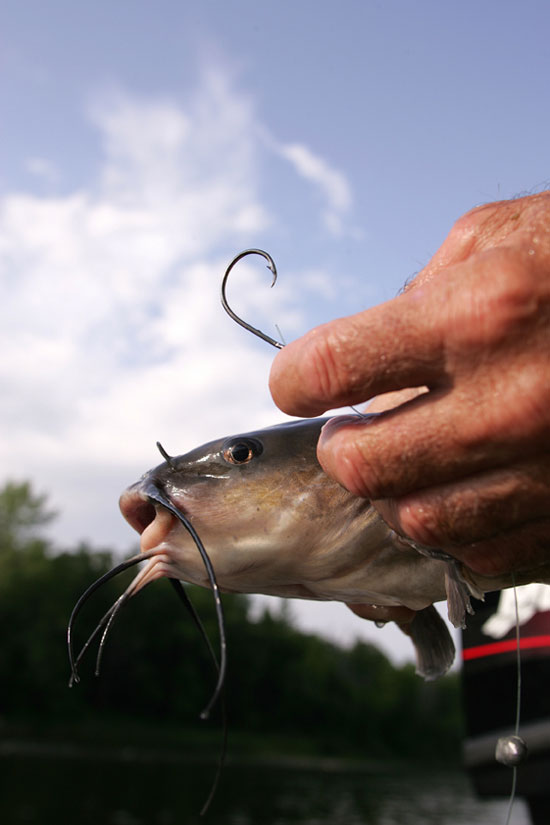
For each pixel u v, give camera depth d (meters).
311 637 11.17
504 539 0.19
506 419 0.17
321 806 4.23
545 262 0.17
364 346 0.18
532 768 0.48
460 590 0.24
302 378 0.19
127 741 7.86
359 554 0.29
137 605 8.96
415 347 0.18
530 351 0.17
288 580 0.31
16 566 8.65
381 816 3.98
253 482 0.30
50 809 2.94
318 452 0.21
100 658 0.26
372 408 0.33
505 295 0.16
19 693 8.09
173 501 0.30
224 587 0.30
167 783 4.62
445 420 0.18
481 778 0.50
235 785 5.04
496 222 0.20
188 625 9.09
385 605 0.31
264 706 10.02
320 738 10.32
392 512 0.20
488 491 0.18
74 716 8.35
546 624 0.49
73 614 0.25
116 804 3.34
